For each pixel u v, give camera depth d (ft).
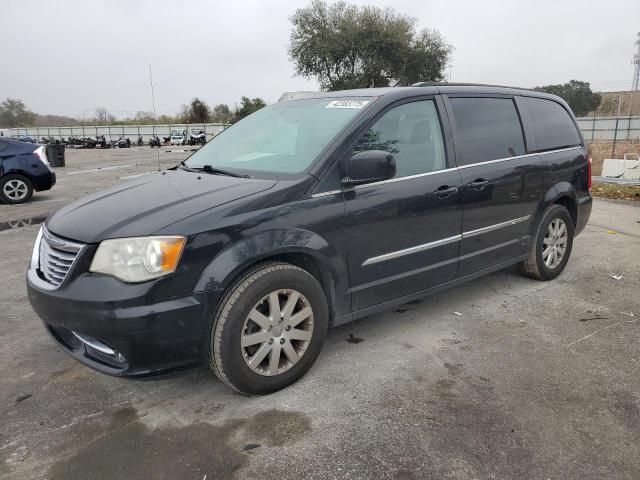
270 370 9.89
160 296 8.55
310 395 10.02
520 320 13.52
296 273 9.86
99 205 10.15
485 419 9.19
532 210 15.15
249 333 9.55
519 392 10.06
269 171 10.95
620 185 37.42
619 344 12.08
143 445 8.64
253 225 9.32
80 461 8.27
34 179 35.35
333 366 11.14
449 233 12.59
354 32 131.75
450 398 9.86
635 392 10.03
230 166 12.00
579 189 16.98
